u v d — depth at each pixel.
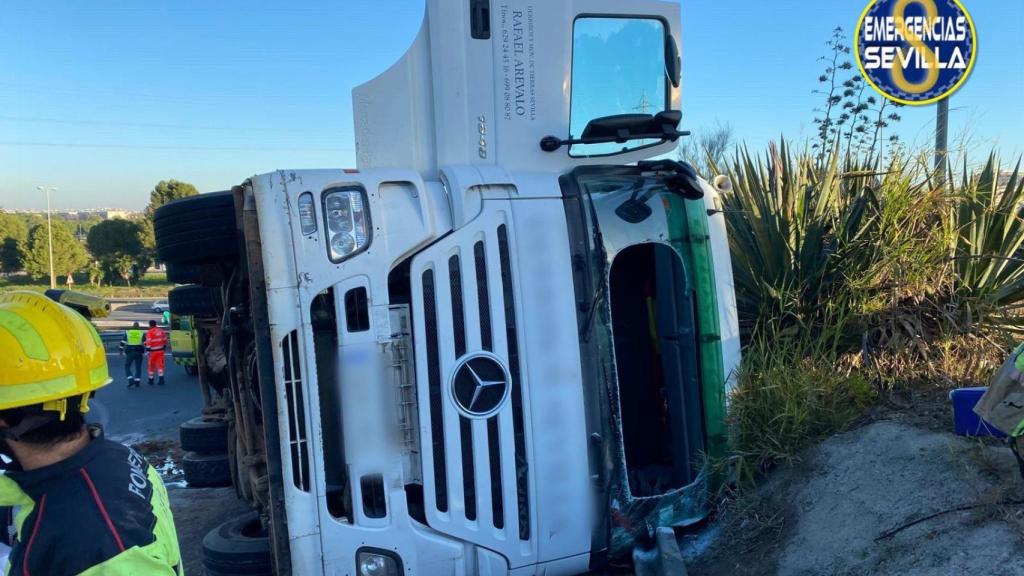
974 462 3.29
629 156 3.61
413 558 2.92
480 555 3.04
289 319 2.79
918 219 4.96
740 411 3.64
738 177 5.38
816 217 4.97
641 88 3.66
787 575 3.17
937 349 4.57
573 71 3.54
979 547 2.78
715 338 3.51
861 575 2.96
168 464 7.79
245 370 3.53
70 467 1.65
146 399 13.65
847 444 3.81
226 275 3.57
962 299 4.71
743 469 3.74
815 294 4.86
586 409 3.20
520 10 3.46
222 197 3.35
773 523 3.54
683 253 3.48
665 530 3.35
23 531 1.62
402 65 3.56
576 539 3.18
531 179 3.24
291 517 2.78
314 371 2.80
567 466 3.15
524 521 3.12
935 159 5.17
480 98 3.44
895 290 4.76
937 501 3.14
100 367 1.80
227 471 4.62
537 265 3.14
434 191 3.11
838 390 4.20
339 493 2.89
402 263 3.02
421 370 2.95
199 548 4.98
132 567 1.61
